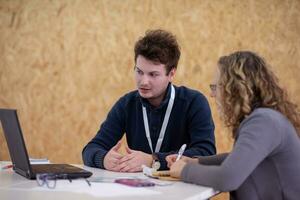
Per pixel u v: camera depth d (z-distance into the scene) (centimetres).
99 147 281
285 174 206
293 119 219
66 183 202
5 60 542
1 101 545
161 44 263
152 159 254
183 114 282
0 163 281
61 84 531
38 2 531
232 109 215
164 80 270
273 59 500
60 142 534
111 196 174
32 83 537
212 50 507
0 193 180
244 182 209
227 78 217
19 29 536
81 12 524
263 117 203
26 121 541
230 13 504
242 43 504
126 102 296
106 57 521
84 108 527
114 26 519
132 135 293
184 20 511
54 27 530
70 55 527
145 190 186
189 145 277
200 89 509
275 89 218
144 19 515
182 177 209
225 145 502
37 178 207
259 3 500
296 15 494
